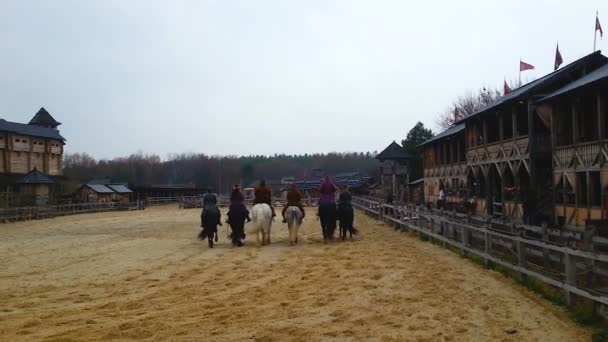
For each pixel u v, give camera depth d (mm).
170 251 17844
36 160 66188
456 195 34438
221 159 139125
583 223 18344
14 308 9469
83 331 7812
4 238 24375
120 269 13961
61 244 21047
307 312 8719
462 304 9062
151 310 9141
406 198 49219
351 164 137500
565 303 8781
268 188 20047
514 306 8859
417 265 13203
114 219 38594
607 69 17594
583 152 18453
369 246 17500
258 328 7805
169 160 148625
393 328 7715
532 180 21781
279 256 15766
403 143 68125
